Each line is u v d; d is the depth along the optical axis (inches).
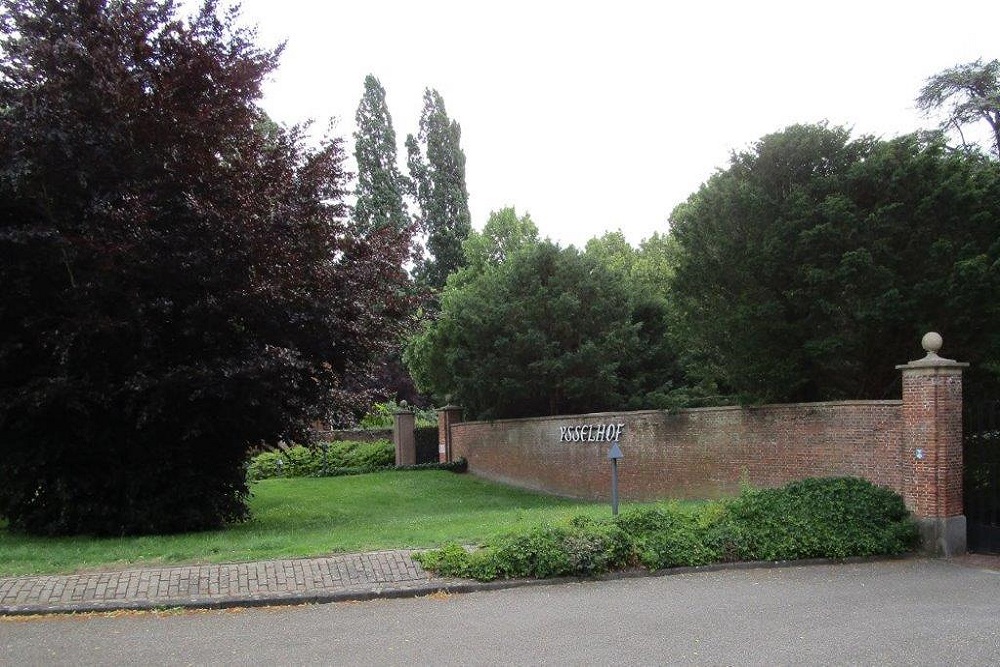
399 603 296.4
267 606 290.7
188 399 460.1
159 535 483.2
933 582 340.5
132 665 223.9
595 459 856.9
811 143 571.5
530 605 293.1
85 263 429.4
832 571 363.9
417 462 1286.9
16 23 439.2
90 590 294.4
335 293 497.7
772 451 622.5
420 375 1366.9
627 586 326.3
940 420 416.8
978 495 419.5
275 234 453.4
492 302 1055.0
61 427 470.6
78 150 413.1
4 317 441.1
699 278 618.8
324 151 522.3
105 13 450.6
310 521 588.4
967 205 514.9
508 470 1033.5
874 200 552.7
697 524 387.2
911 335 545.6
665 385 1021.2
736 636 251.3
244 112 481.1
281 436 538.0
